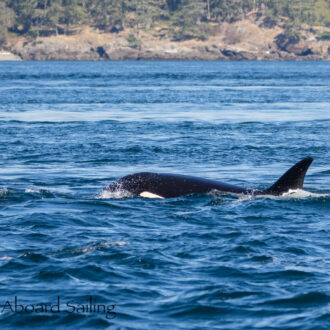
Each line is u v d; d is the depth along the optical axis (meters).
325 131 128.00
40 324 31.50
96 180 75.44
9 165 87.00
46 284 36.91
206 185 63.12
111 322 31.61
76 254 42.69
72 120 147.88
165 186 62.69
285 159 92.56
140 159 92.56
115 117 155.50
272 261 41.19
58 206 59.16
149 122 144.25
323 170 83.38
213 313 32.81
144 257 41.81
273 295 35.09
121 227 50.72
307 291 35.47
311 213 55.59
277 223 51.94
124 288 36.28
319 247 44.59
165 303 34.12
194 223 52.03
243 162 89.69
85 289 36.06
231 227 50.56
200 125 138.50
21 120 146.75
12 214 55.69
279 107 185.62
